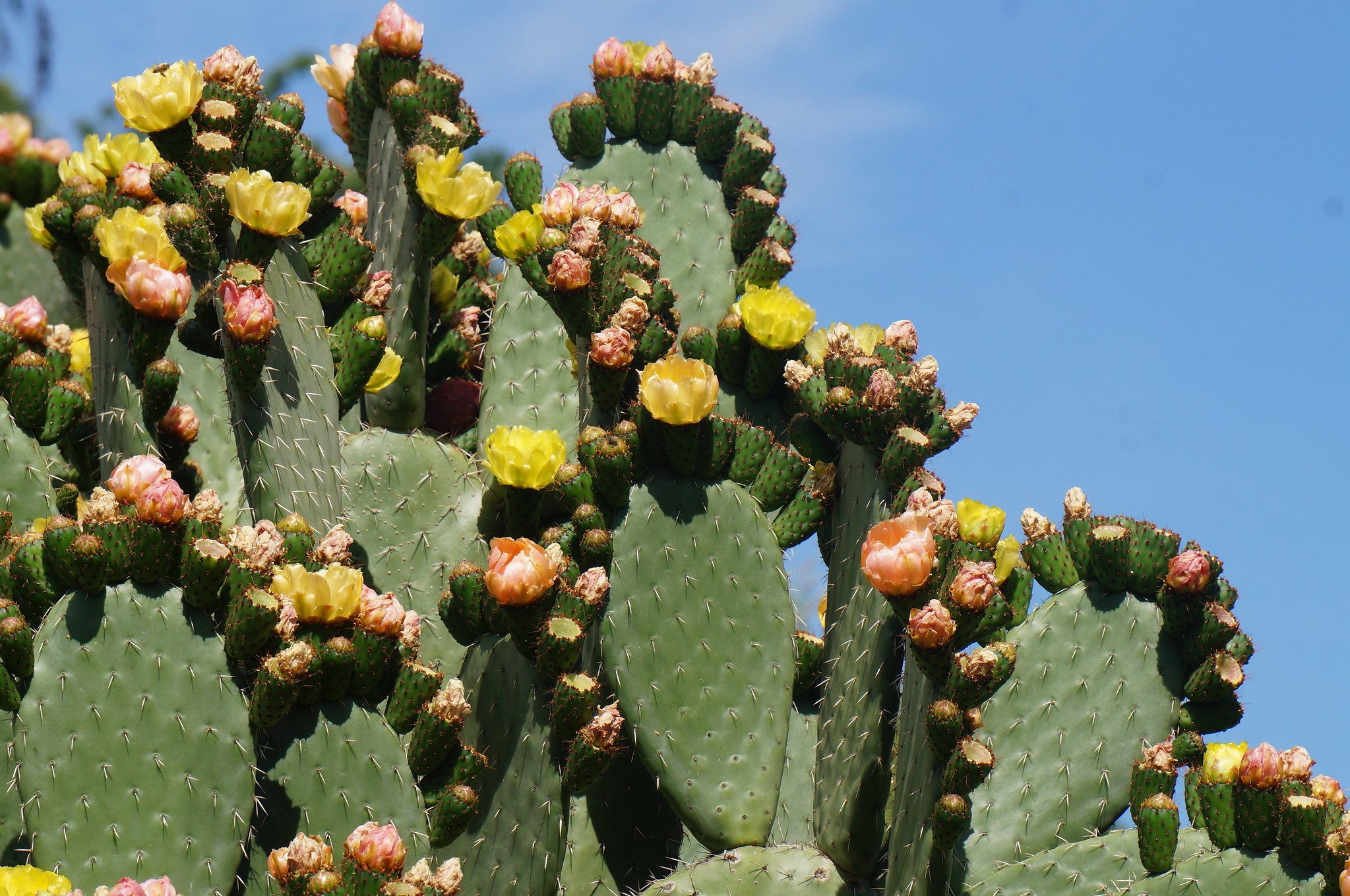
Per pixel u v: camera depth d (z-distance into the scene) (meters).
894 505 4.18
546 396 5.11
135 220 4.10
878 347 4.59
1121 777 4.08
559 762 3.93
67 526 3.45
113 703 3.40
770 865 4.13
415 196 4.93
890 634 4.17
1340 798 3.72
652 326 4.33
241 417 4.18
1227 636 4.09
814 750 4.78
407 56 5.05
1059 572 4.34
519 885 3.90
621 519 4.16
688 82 5.37
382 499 4.80
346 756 3.59
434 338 5.70
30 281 5.49
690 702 4.13
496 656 4.05
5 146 5.41
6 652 3.46
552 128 5.55
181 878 3.36
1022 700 4.14
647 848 4.40
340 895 3.21
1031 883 3.87
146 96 4.21
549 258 4.36
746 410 4.82
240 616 3.44
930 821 3.83
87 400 4.59
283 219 4.21
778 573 4.27
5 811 3.73
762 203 5.21
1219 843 3.74
